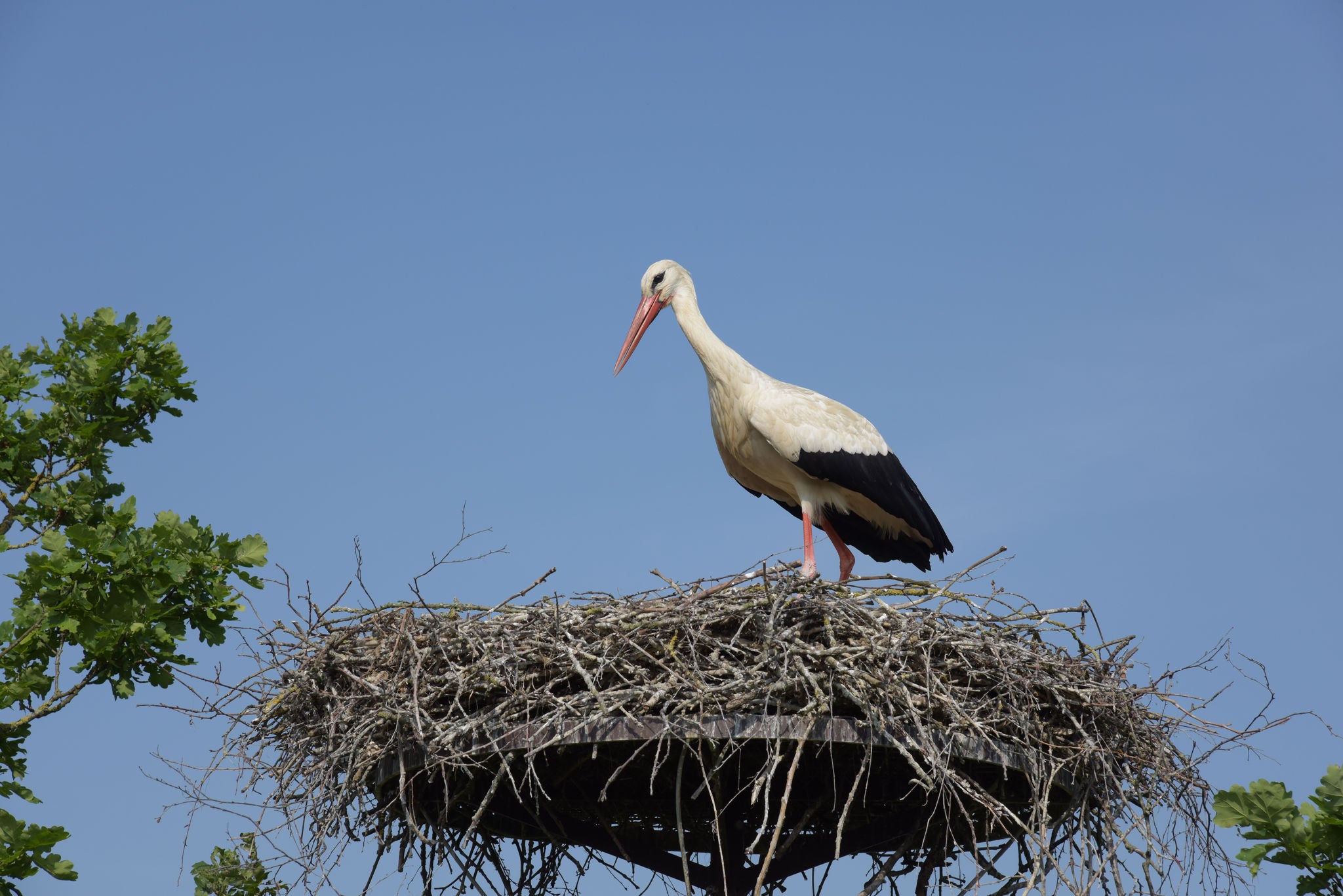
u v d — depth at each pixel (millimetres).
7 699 13766
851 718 11281
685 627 11547
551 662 11555
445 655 11773
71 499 15125
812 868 13719
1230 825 12023
